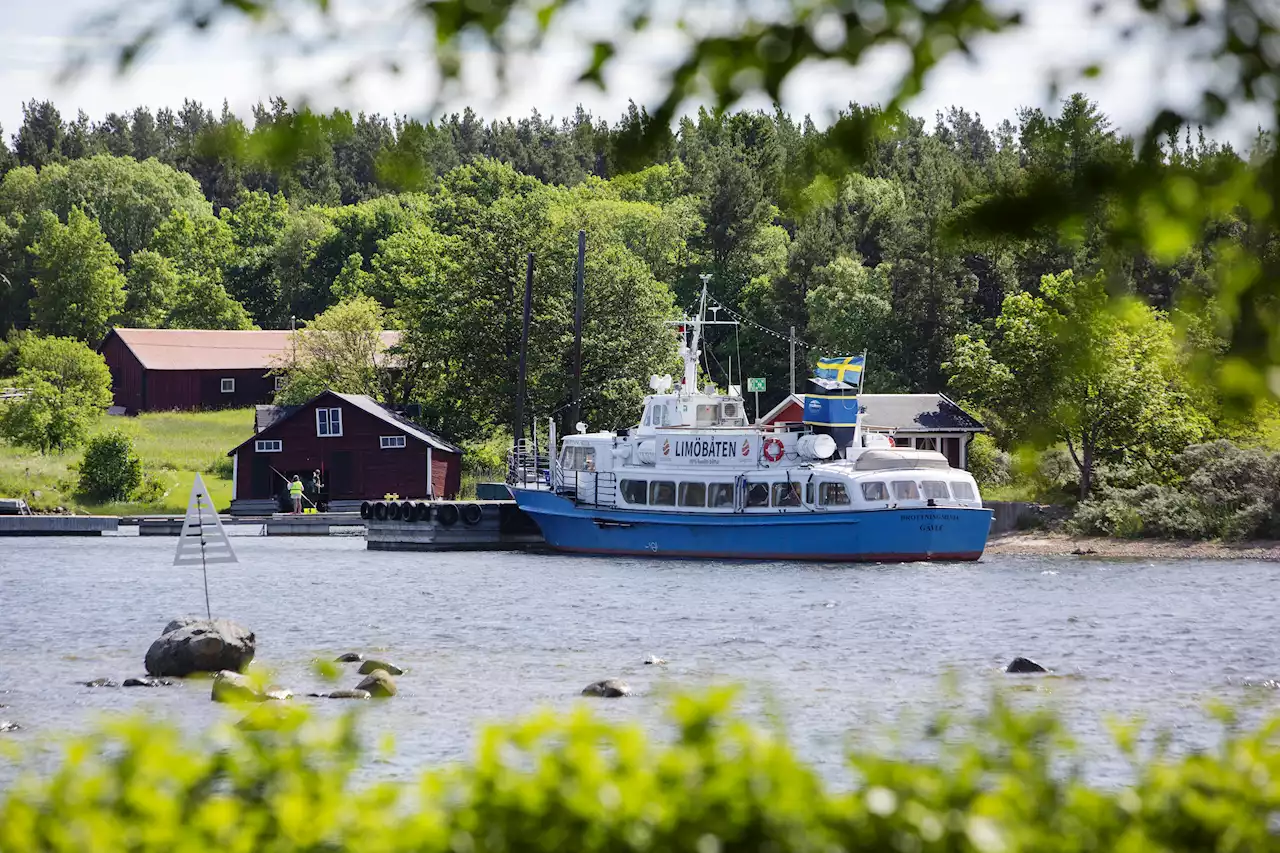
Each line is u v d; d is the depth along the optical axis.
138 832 16.58
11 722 64.31
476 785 17.33
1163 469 179.00
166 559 163.25
